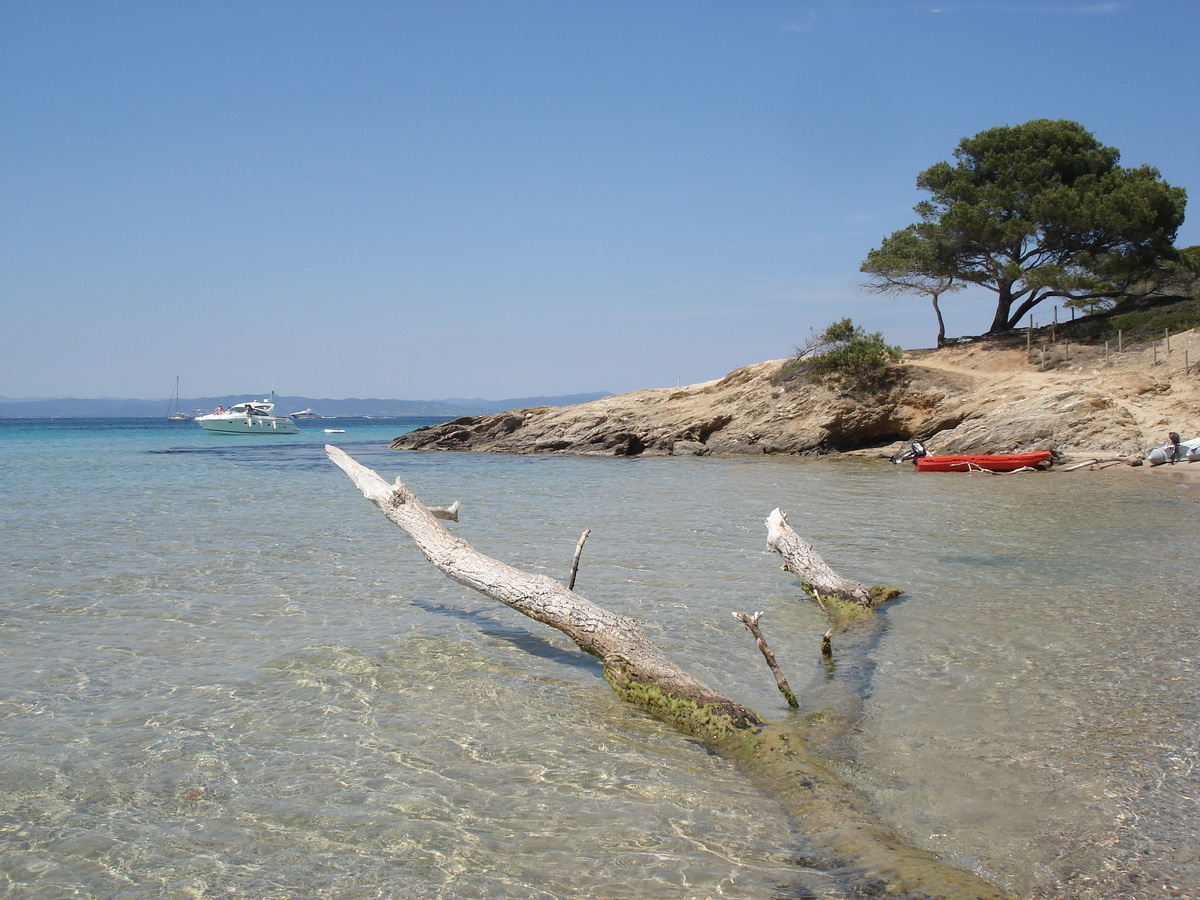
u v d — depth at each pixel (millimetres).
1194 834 4516
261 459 41688
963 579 11344
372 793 5164
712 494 23719
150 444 58781
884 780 5309
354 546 14203
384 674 7508
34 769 5461
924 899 3930
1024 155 44969
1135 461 30250
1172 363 35719
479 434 53656
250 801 5043
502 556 13406
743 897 4008
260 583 11234
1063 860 4281
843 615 9359
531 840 4594
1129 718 6230
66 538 14961
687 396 49312
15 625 9016
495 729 6270
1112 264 41750
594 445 48000
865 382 42094
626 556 13367
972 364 44000
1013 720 6262
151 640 8484
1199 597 10047
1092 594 10312
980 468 31344
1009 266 44000
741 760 5742
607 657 7172
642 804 5055
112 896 4039
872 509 19547
